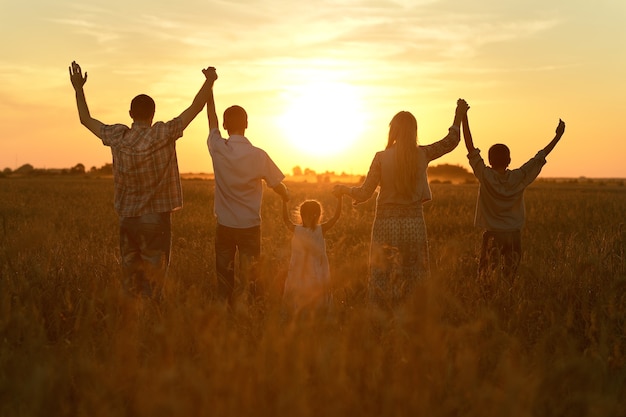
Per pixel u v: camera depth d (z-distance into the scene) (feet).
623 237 31.09
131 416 11.94
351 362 12.41
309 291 19.94
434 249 30.37
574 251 26.99
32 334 13.50
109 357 13.24
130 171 19.97
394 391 11.01
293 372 11.75
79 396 12.04
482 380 12.82
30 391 10.80
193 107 20.81
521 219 23.80
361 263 22.91
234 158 21.13
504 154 23.94
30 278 19.54
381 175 20.57
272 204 73.05
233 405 10.80
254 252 21.66
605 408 10.89
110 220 50.19
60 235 34.83
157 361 12.90
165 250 20.71
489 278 20.59
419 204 20.89
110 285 19.69
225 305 14.49
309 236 20.48
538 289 19.51
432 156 20.93
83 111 20.88
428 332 13.25
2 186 147.33
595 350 14.10
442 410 11.12
